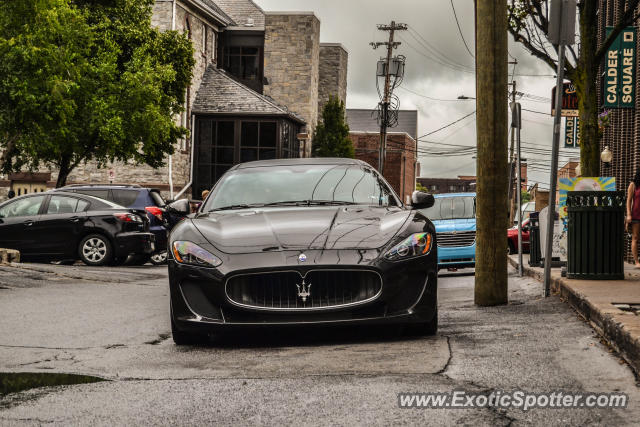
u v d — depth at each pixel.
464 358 5.52
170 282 6.52
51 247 17.67
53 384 5.02
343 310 6.16
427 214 18.39
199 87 47.16
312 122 54.22
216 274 6.25
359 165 8.16
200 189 46.03
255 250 6.32
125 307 9.50
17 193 41.88
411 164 85.88
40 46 23.41
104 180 42.06
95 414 4.25
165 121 30.58
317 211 7.05
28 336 7.18
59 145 26.75
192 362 5.79
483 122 9.08
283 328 6.22
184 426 3.98
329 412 4.14
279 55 53.31
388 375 5.00
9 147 24.77
